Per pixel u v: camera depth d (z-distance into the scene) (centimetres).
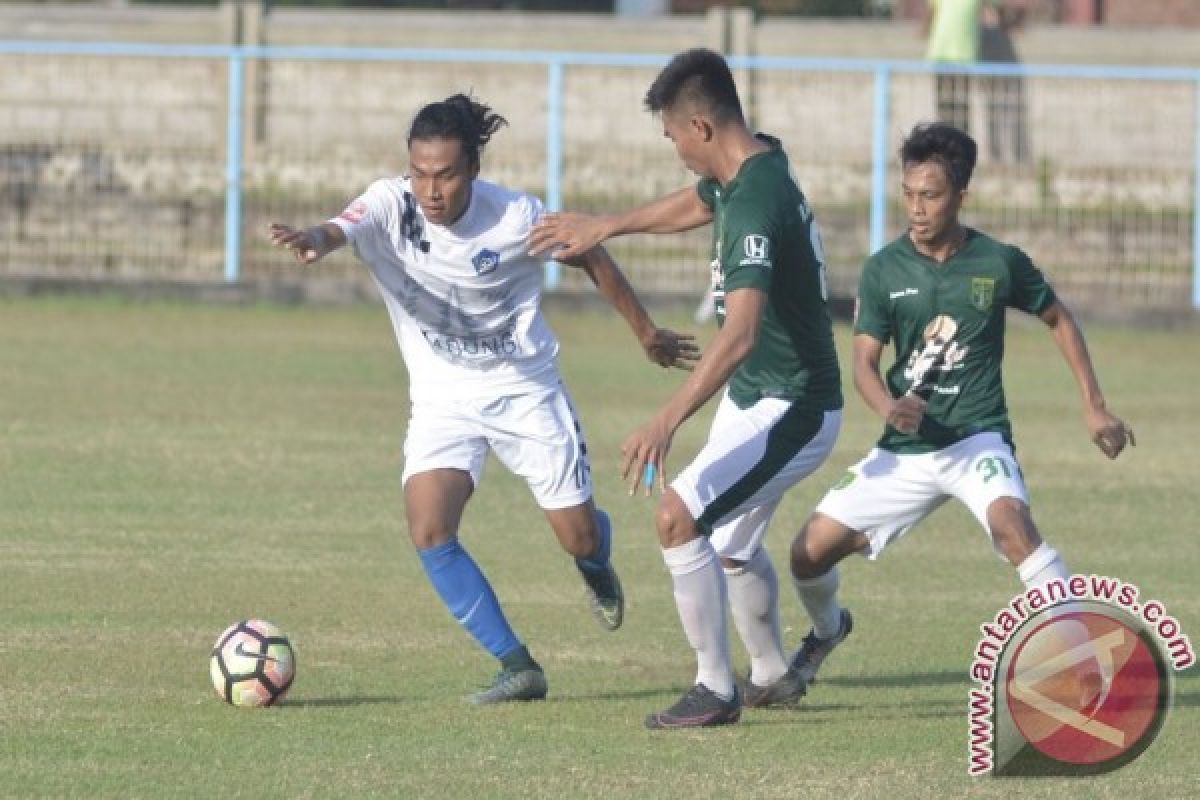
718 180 2406
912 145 2486
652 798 2072
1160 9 10631
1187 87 7662
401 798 2056
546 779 2139
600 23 8769
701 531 2381
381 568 3394
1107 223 7625
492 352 2573
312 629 2934
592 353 6600
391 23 8831
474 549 3606
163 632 2873
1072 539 3788
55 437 4694
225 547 3541
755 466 2408
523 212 2534
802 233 2373
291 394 5525
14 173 7762
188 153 7744
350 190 7706
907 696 2608
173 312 7338
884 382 2539
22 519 3747
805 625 3120
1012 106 7669
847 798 2081
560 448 2606
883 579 3428
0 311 7194
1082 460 4744
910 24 8731
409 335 2600
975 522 4000
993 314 2488
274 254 7725
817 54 8512
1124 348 7025
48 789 2069
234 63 7588
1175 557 3609
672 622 3053
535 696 2531
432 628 2958
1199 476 4538
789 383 2436
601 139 7800
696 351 2634
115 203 7738
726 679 2409
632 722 2420
